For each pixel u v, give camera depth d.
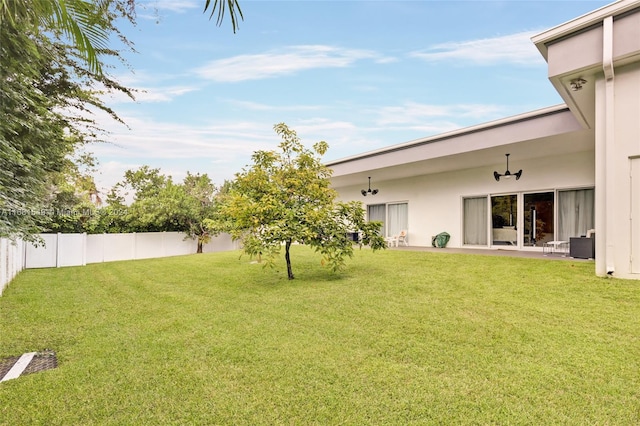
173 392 2.80
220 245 21.22
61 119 7.16
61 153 7.79
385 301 5.41
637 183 5.80
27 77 4.74
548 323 4.13
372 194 17.55
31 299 6.59
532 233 11.78
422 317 4.54
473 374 2.96
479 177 13.16
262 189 7.65
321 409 2.51
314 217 7.07
